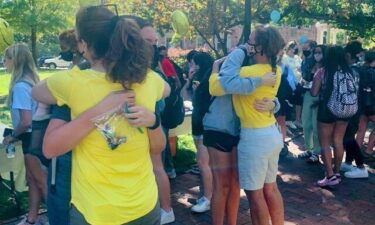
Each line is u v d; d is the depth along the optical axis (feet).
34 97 6.18
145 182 6.29
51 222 6.80
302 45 27.07
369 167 19.57
